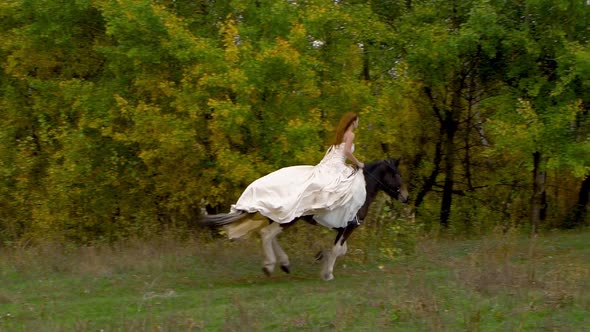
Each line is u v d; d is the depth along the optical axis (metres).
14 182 16.23
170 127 13.76
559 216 20.69
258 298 9.19
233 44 13.36
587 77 15.36
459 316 7.91
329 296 9.06
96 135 15.66
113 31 13.81
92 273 10.81
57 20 15.25
